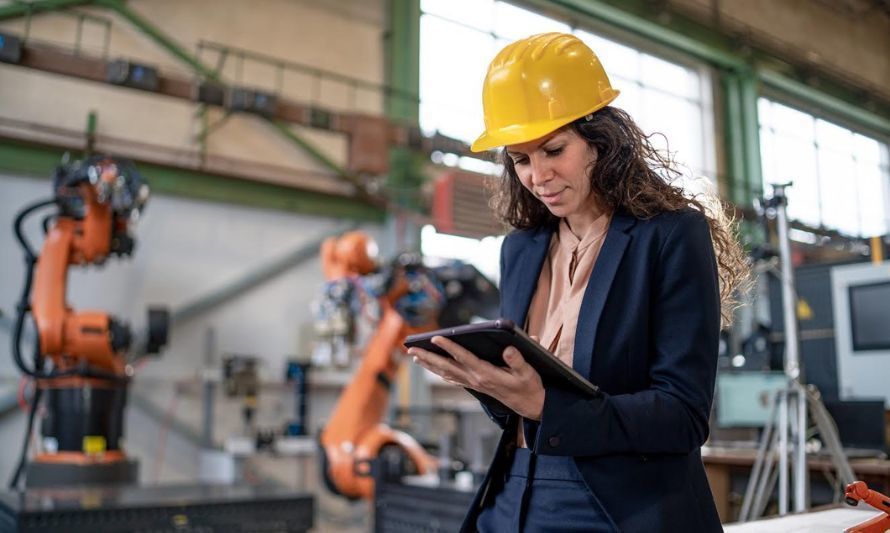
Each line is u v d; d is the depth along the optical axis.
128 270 4.94
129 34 5.09
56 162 4.69
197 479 4.98
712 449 3.01
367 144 5.29
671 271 0.88
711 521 0.89
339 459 3.70
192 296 5.14
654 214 0.92
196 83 4.68
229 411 5.15
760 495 2.41
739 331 4.48
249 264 5.40
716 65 8.21
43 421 3.55
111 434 3.56
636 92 7.67
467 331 0.77
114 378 3.53
